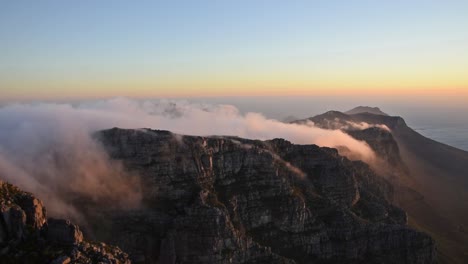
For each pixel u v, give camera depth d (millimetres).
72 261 195125
